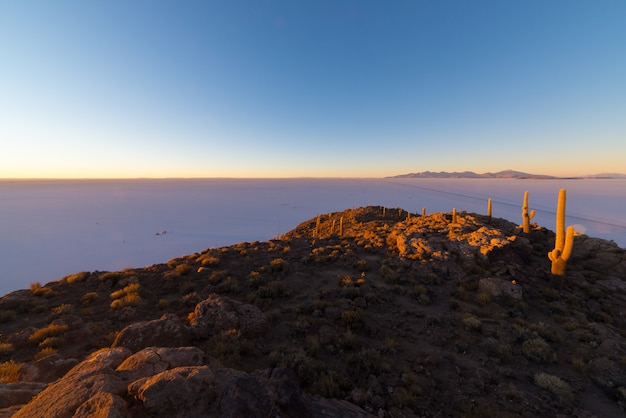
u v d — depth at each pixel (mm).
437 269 19672
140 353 6012
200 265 20359
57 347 9883
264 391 5016
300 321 12336
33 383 6008
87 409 3996
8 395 5219
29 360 9320
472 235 23125
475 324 12711
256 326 11219
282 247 27109
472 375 9633
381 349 10938
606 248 23031
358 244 28625
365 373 9406
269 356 9531
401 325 13031
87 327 11156
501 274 18969
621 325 14328
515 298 15883
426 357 10539
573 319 14141
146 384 4590
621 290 18250
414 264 20625
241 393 4766
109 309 13344
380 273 19719
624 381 9461
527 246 22297
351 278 18547
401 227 31375
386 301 15555
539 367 10367
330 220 74125
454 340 11867
